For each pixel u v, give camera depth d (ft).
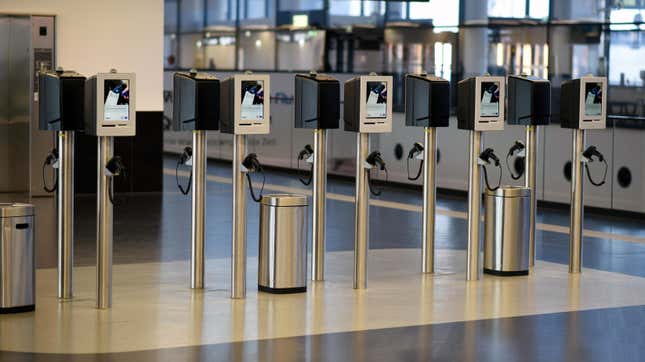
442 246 43.09
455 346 26.53
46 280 33.99
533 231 38.58
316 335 27.45
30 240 29.40
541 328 28.68
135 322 28.53
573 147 37.58
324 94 34.19
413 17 77.05
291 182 69.46
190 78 32.73
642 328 28.78
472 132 35.73
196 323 28.53
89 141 56.44
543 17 64.64
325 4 92.84
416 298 32.45
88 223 46.57
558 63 63.62
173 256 38.93
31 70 53.57
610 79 59.77
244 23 108.99
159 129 57.67
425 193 36.65
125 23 55.72
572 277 36.50
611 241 45.37
